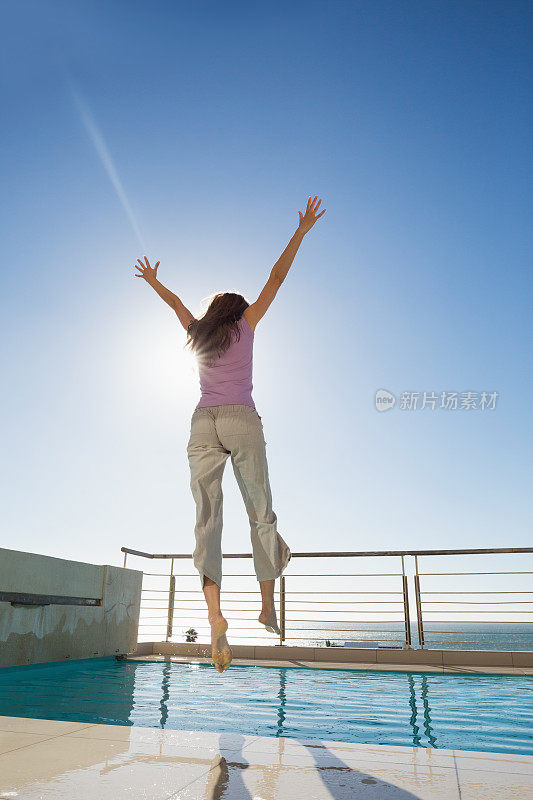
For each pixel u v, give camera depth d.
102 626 4.63
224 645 1.69
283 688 3.18
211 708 2.48
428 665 4.41
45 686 3.10
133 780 1.11
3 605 3.56
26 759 1.23
